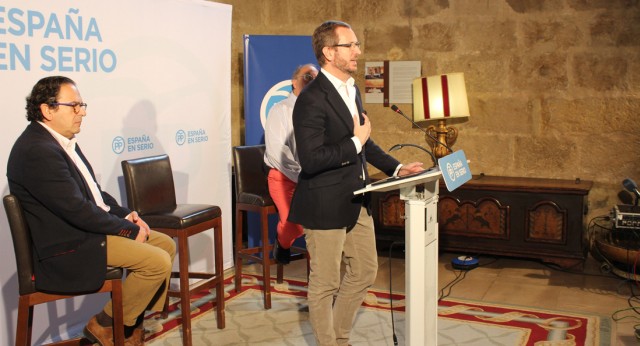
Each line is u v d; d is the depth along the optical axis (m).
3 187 3.02
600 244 4.38
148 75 3.81
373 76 5.26
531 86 4.84
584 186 4.43
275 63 4.81
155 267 2.80
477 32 4.94
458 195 4.69
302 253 4.15
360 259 2.81
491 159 5.02
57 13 3.22
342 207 2.64
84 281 2.66
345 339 2.91
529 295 4.03
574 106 4.74
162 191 3.47
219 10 4.35
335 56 2.61
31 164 2.57
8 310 3.09
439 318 3.63
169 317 3.72
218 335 3.45
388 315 3.68
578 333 3.38
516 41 4.84
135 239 2.82
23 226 2.57
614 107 4.64
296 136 2.58
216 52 4.36
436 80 4.87
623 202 4.70
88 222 2.64
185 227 3.21
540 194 4.47
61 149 2.68
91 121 3.46
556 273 4.48
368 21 5.24
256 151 4.20
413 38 5.13
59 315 3.38
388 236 4.96
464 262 4.58
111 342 2.91
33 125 2.70
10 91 3.01
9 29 2.99
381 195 4.93
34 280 2.61
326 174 2.64
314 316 2.70
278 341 3.35
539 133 4.86
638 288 4.13
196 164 4.28
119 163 3.65
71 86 2.74
